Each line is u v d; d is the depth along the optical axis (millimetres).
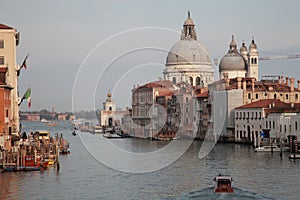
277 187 80750
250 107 166500
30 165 97938
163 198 74500
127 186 83062
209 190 78938
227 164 107375
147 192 78562
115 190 80125
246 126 168375
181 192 78188
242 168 101000
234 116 175250
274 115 152375
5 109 109938
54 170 99500
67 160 117688
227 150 140750
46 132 146625
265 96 180000
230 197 74562
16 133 118125
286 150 135375
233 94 176625
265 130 156000
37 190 80062
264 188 80062
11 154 97812
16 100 122500
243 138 168625
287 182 84562
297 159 115062
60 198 75000
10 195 76750
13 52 121938
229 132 176250
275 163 108250
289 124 145000
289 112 148500
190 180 87688
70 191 79438
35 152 98688
